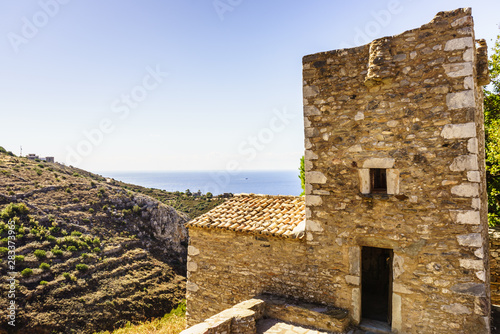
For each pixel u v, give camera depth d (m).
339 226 6.55
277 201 9.16
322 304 6.72
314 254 6.82
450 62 5.54
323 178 6.74
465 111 5.43
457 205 5.49
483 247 5.68
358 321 6.35
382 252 9.58
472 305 5.33
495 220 12.77
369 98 6.30
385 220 6.09
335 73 6.64
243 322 6.04
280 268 7.26
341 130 6.58
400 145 5.98
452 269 5.51
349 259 6.45
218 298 8.16
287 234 6.99
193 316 8.57
